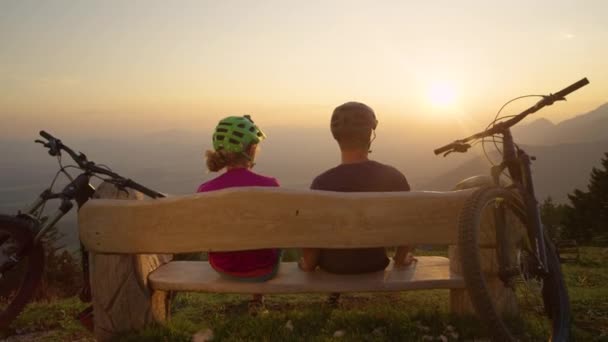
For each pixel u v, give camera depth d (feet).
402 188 12.26
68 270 39.27
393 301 17.24
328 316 13.17
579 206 140.67
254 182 12.20
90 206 11.80
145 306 12.31
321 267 12.69
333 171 12.28
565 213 150.00
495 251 12.03
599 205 133.69
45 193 12.02
